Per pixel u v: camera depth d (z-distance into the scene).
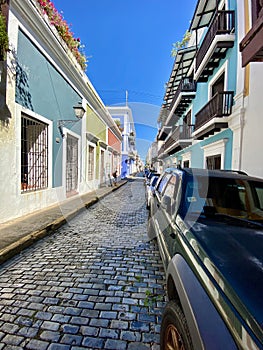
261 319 1.01
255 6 3.87
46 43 6.76
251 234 1.94
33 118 6.23
